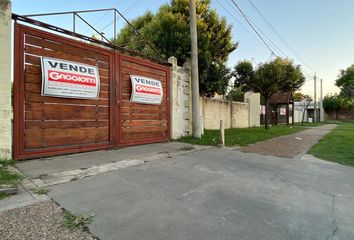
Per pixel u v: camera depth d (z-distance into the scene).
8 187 3.33
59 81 5.59
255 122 19.23
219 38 13.23
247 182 4.28
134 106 7.73
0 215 2.71
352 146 8.79
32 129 5.24
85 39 6.40
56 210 2.88
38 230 2.43
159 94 8.59
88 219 2.69
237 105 16.59
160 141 8.66
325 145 8.98
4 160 4.79
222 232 2.53
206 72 11.21
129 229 2.52
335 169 5.49
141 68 8.02
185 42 10.78
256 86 16.42
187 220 2.77
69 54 5.92
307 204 3.38
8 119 4.85
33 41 5.26
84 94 6.12
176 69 9.46
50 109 5.54
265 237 2.46
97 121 6.57
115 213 2.87
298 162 6.04
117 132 7.13
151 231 2.49
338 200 3.57
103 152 6.42
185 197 3.47
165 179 4.27
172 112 9.24
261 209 3.15
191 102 10.16
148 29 11.98
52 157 5.54
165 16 11.29
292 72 23.62
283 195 3.71
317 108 42.66
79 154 6.03
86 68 6.19
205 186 3.98
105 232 2.44
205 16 12.75
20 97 5.04
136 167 4.96
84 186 3.72
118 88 7.16
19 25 5.04
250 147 8.12
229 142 8.82
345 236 2.52
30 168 4.58
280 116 26.53
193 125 9.54
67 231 2.43
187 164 5.41
